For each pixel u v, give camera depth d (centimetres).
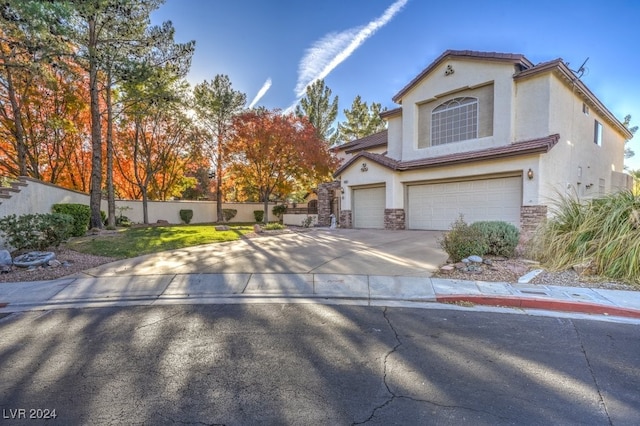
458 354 388
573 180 1475
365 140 2403
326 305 581
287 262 886
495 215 1361
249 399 302
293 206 3125
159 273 781
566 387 318
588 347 405
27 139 1925
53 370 356
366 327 475
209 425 267
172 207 2698
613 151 2025
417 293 633
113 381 333
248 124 2078
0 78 1684
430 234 1399
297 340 431
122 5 1390
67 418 276
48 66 1440
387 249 1063
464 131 1538
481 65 1453
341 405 292
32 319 523
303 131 2108
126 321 509
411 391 312
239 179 2402
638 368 355
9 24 1159
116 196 2786
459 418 272
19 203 1095
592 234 761
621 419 271
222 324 492
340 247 1121
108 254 995
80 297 636
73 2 1221
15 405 294
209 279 733
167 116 2339
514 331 457
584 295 585
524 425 264
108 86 1767
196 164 2786
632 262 658
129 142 2375
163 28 1611
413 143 1711
